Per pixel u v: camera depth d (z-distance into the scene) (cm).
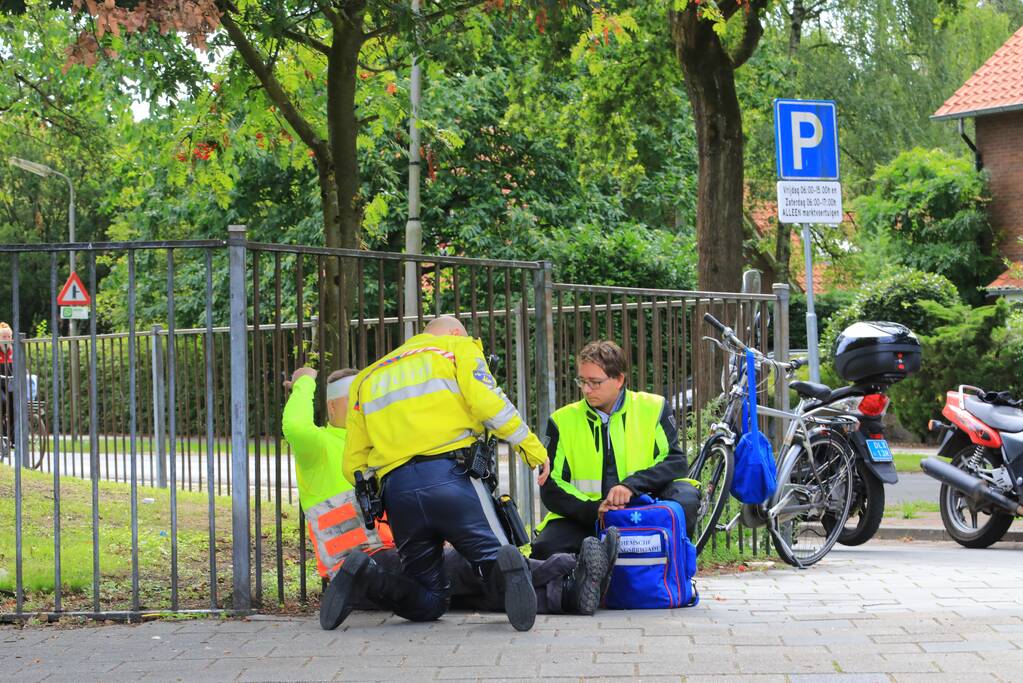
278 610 1031
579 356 1095
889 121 5328
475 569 935
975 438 1714
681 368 1451
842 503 1455
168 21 1123
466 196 4444
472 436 943
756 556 1483
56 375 1014
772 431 1549
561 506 1082
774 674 723
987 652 773
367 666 779
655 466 1070
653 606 1030
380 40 1889
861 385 1491
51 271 1018
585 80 3253
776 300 1579
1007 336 3394
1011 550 1695
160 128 2002
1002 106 4850
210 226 4659
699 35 2703
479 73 4334
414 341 955
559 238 4297
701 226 2767
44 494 1695
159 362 2086
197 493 1886
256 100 1814
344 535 1035
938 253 4912
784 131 1617
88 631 937
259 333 1024
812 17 4875
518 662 777
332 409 1062
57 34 2114
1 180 3816
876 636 843
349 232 1639
